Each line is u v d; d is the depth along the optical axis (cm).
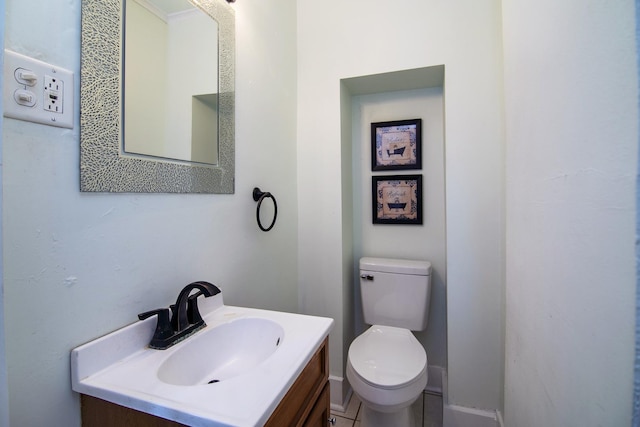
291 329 83
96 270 66
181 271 91
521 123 90
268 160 143
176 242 89
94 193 66
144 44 79
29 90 54
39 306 56
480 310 146
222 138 110
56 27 58
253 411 50
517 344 95
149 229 80
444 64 149
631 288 42
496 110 141
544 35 72
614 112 45
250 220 128
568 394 60
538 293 76
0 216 49
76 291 62
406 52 155
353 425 154
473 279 146
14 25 52
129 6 75
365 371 126
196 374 78
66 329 60
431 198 183
